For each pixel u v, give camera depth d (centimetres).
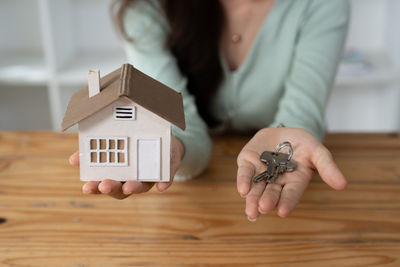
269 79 85
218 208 62
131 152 53
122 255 54
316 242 56
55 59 134
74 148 76
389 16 149
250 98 86
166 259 54
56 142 78
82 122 51
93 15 154
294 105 73
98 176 53
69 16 148
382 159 73
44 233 57
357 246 56
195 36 78
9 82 136
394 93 147
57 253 54
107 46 159
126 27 82
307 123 70
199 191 65
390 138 80
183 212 61
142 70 78
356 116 170
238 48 85
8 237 57
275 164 55
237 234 57
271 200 49
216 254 54
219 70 82
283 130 59
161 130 52
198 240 56
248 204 50
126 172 53
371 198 64
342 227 58
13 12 153
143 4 81
